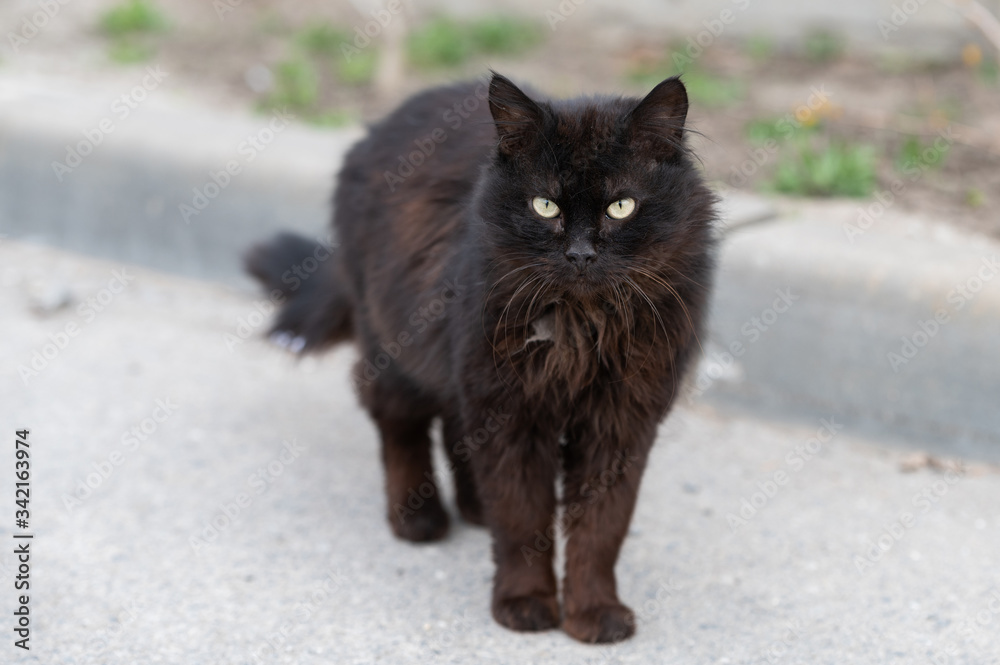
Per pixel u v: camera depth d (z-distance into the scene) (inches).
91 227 250.5
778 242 189.3
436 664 123.2
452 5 351.6
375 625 131.0
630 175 116.9
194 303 233.5
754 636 129.5
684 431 184.5
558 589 139.3
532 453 128.6
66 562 143.0
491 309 122.0
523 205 119.0
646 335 122.7
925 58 298.4
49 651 123.5
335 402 196.7
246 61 323.6
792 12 312.3
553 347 123.5
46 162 252.8
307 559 146.4
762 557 147.6
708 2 323.0
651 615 134.0
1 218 259.9
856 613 134.3
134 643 125.7
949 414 174.1
